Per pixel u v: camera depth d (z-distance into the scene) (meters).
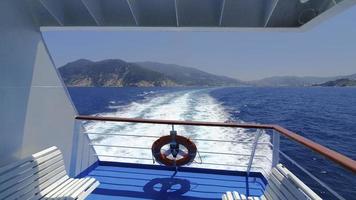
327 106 27.02
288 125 17.61
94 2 2.62
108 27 2.80
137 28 2.81
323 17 2.34
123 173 3.57
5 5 2.24
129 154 7.88
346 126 17.42
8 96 2.28
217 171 3.59
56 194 2.18
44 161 2.32
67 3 2.75
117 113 16.09
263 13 2.57
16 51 2.37
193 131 11.05
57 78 3.04
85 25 2.79
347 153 11.84
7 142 2.27
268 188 2.14
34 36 2.65
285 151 11.60
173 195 2.96
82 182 2.45
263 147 9.00
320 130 16.38
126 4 2.69
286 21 2.58
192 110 16.94
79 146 3.39
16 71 2.37
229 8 2.59
